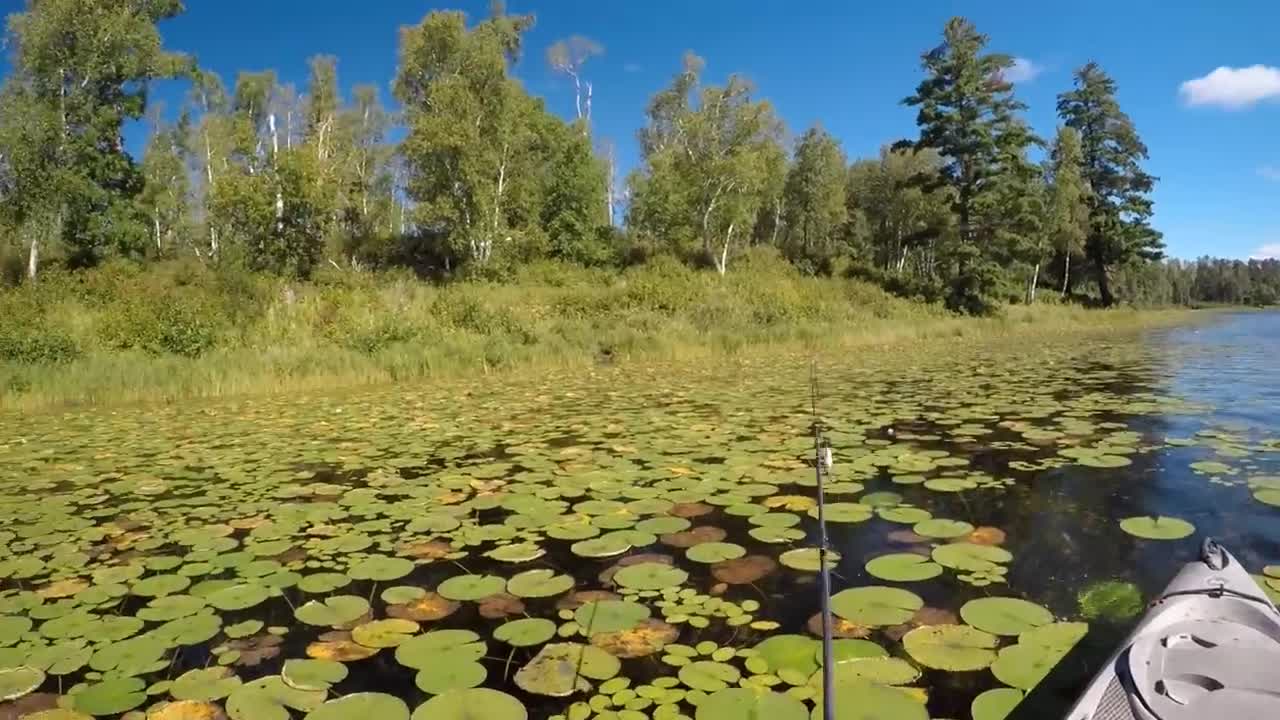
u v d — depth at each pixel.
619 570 3.59
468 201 29.02
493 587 3.42
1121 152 40.75
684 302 21.23
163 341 13.50
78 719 2.41
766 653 2.73
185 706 2.49
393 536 4.21
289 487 5.35
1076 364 13.00
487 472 5.63
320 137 34.97
